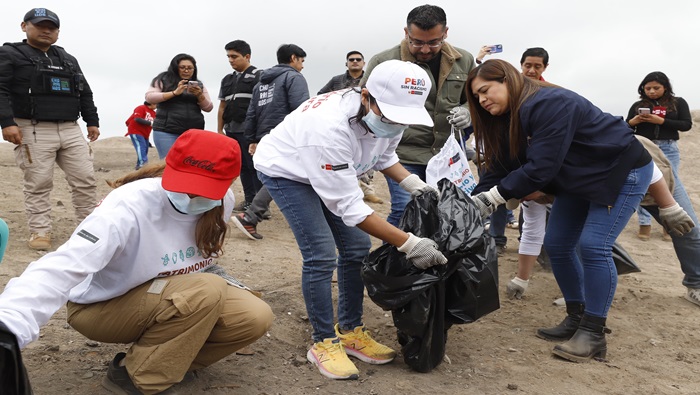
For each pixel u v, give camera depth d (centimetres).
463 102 460
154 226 257
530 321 443
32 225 532
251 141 674
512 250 647
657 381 354
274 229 699
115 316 269
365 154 316
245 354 349
